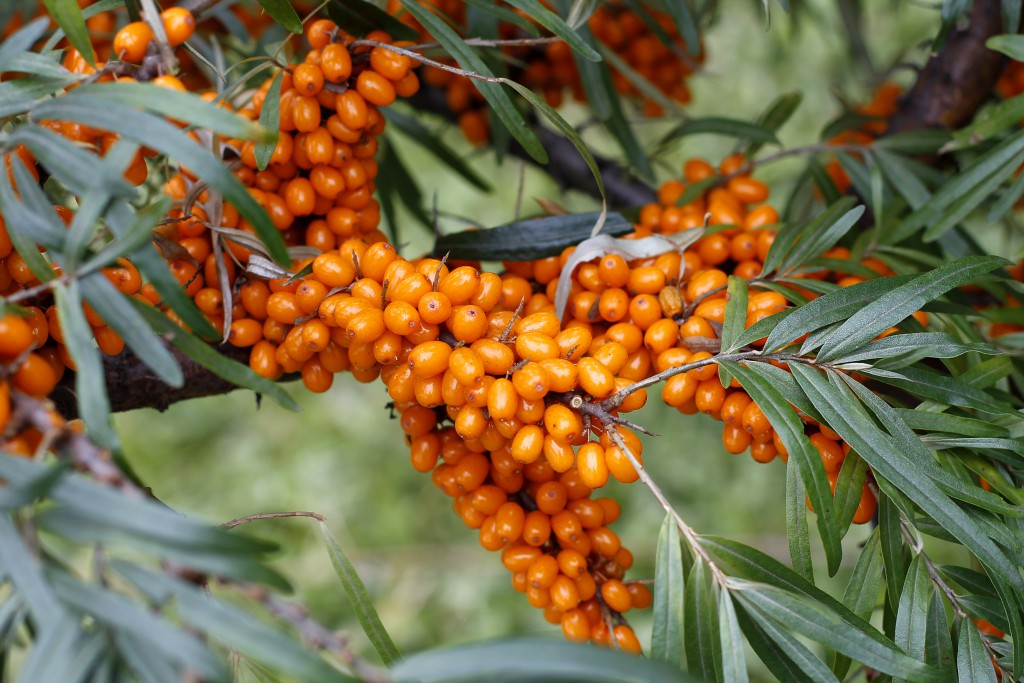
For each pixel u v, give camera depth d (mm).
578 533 390
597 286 413
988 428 378
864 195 505
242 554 318
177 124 393
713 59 980
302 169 411
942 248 523
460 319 367
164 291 341
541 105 393
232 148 406
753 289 423
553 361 365
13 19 523
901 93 591
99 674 310
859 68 731
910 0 510
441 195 1095
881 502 387
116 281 366
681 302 403
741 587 365
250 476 1093
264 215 344
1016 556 373
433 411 400
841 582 891
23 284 368
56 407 393
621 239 419
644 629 802
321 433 1143
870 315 380
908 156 503
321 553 1029
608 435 364
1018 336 442
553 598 388
